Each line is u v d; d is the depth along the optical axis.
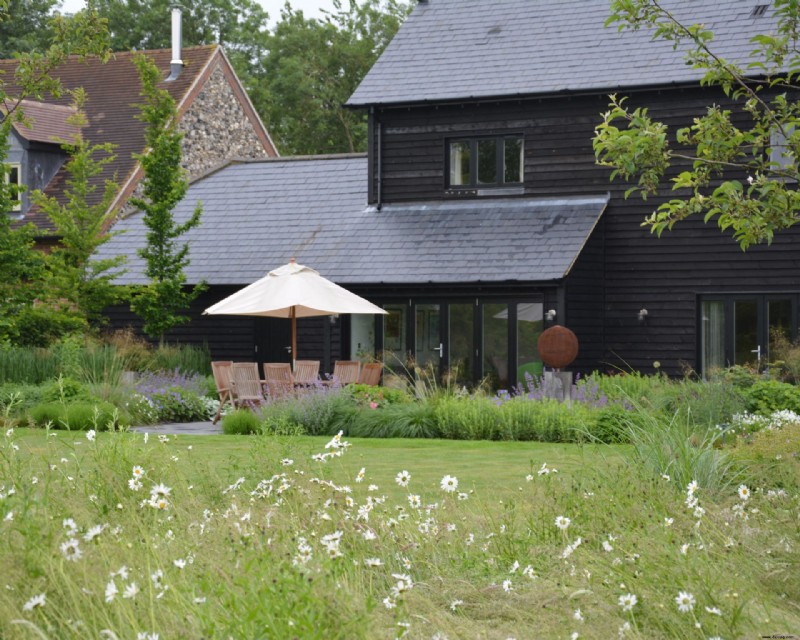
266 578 5.32
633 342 24.44
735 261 23.64
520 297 23.62
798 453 10.33
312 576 5.19
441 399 18.23
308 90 53.19
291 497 7.82
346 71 54.25
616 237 24.62
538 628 5.56
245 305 20.81
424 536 7.26
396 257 24.69
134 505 7.31
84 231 26.42
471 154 26.14
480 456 14.32
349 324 25.91
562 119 25.12
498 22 27.34
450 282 23.42
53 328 24.11
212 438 16.64
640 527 7.20
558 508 7.90
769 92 23.03
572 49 25.72
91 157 33.19
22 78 23.20
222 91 36.03
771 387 16.95
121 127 34.09
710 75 10.01
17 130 32.53
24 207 32.72
